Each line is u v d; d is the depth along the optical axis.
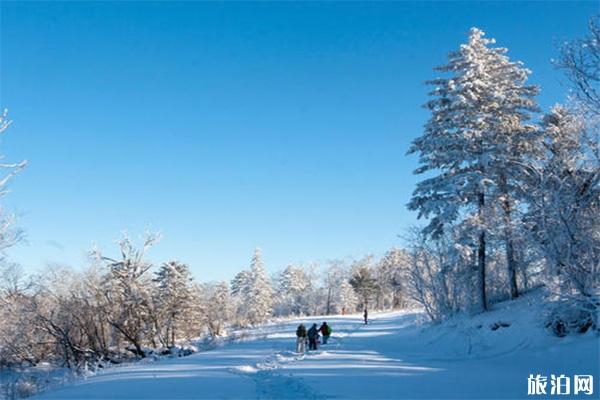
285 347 28.20
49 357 39.88
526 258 26.86
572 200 20.08
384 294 106.75
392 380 14.29
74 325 38.16
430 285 34.97
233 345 32.66
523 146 28.58
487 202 27.75
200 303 50.78
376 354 22.88
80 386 15.79
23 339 36.56
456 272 30.97
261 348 28.03
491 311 28.11
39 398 13.23
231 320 79.06
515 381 14.13
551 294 21.02
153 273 44.72
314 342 26.44
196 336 48.88
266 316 82.62
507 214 26.39
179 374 16.88
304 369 17.22
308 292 116.38
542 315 21.75
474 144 28.64
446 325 29.64
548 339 20.36
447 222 28.28
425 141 29.50
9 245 22.97
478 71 28.80
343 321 59.44
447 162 29.09
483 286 29.36
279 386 13.49
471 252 28.56
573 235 19.48
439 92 29.86
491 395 12.05
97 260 39.28
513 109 29.53
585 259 19.58
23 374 33.50
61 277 38.56
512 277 29.42
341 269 115.44
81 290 38.69
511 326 23.47
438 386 13.23
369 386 13.23
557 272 19.94
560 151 23.84
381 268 101.50
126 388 13.96
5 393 22.94
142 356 38.91
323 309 115.94
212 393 12.59
